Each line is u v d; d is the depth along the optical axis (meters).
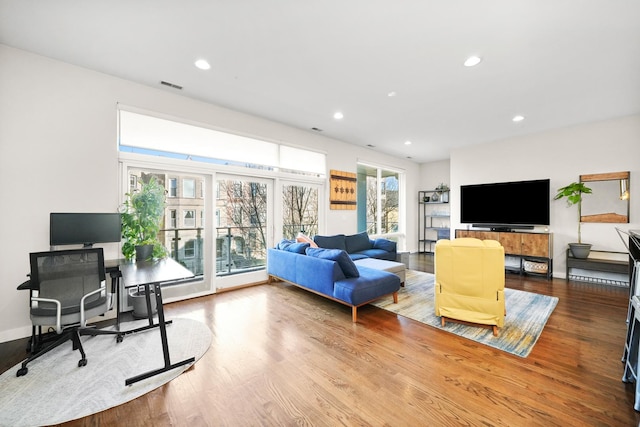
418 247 7.80
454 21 2.16
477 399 1.70
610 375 1.93
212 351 2.30
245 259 4.42
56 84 2.76
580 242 4.62
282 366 2.08
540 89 3.33
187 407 1.65
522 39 2.37
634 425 1.48
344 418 1.55
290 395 1.75
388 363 2.11
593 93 3.43
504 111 4.04
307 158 5.11
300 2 1.98
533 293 3.85
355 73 2.99
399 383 1.87
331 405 1.66
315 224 5.32
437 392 1.77
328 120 4.49
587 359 2.14
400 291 4.00
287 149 4.80
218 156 3.96
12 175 2.55
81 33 2.35
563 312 3.13
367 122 4.57
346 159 5.83
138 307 3.04
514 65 2.79
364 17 2.13
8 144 2.54
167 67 2.90
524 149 5.22
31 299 1.97
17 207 2.57
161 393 1.77
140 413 1.60
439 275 2.84
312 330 2.71
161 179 3.56
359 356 2.21
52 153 2.74
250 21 2.19
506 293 3.86
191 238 3.79
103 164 3.02
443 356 2.21
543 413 1.57
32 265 1.99
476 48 2.51
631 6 1.96
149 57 2.72
